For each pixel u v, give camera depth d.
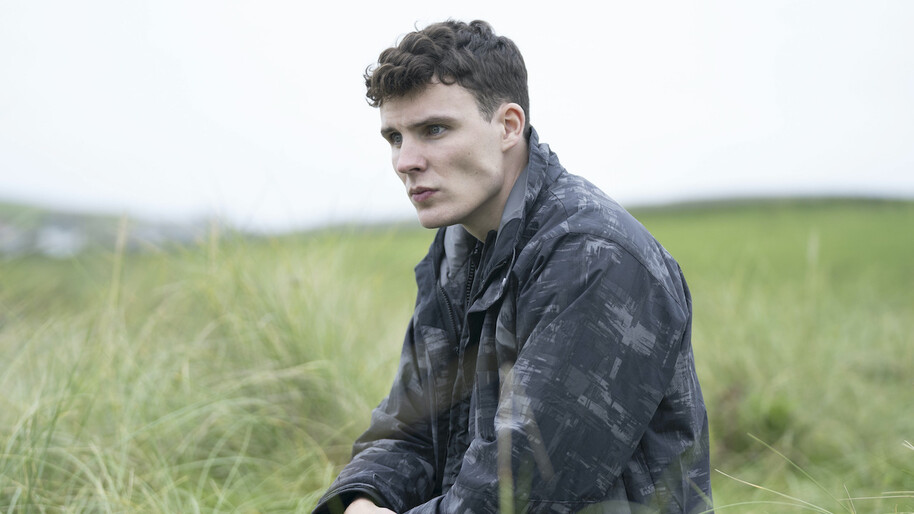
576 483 1.45
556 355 1.46
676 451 1.57
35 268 3.73
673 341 1.51
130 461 2.53
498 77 1.66
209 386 3.07
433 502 1.54
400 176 1.70
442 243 1.88
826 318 4.63
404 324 4.07
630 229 1.55
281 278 3.55
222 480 2.71
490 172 1.65
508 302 1.59
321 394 3.13
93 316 3.21
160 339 3.30
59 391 2.63
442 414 1.84
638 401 1.48
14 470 2.30
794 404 3.58
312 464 2.75
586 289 1.48
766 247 9.12
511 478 1.42
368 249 4.01
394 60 1.62
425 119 1.62
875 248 8.97
